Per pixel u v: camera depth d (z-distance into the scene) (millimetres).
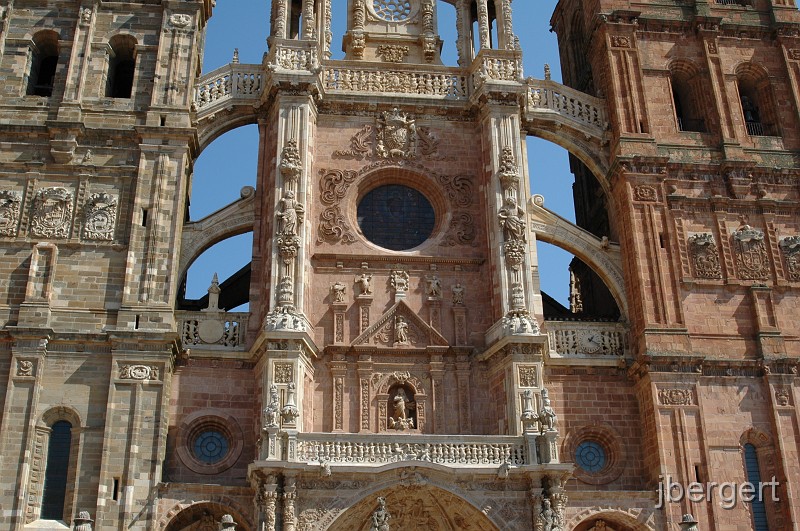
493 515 35688
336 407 39562
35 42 45406
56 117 42781
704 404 40500
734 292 43156
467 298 42406
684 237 43906
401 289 42094
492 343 40281
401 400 39969
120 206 41375
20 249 40094
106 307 39312
